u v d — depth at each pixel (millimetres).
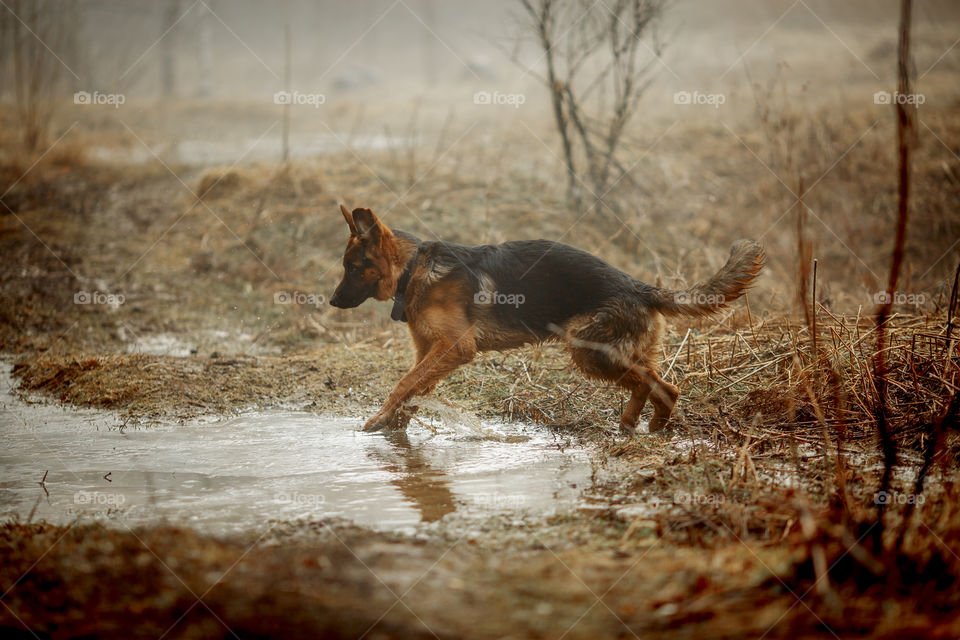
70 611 2840
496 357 7090
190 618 2758
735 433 5371
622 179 11258
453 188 11344
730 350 6582
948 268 9289
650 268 9453
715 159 12195
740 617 2736
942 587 2951
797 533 3404
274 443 5500
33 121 14406
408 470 4883
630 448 5199
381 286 6145
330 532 3742
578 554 3395
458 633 2645
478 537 3664
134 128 19750
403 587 3023
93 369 7027
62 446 5395
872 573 3004
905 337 6117
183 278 9836
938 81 16469
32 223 11094
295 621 2732
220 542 3580
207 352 7820
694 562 3227
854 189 10938
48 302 9078
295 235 10445
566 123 10828
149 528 3775
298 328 8500
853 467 4539
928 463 3805
